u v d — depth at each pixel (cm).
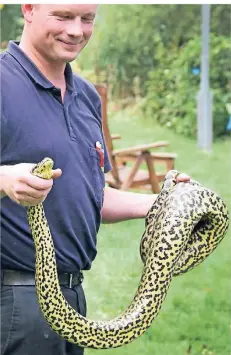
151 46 1770
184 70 1672
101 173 337
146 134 1583
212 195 327
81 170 324
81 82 344
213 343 570
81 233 325
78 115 330
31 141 309
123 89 1788
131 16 1762
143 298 317
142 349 548
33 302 315
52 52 313
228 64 1641
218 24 1694
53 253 287
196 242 332
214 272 715
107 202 354
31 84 314
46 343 318
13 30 1490
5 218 309
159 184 1064
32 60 317
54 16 308
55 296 292
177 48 1747
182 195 324
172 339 572
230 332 586
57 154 314
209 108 1462
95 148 332
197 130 1540
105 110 920
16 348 316
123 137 1536
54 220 316
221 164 1280
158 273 318
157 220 326
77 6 307
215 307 633
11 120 306
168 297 648
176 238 318
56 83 323
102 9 1772
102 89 918
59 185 316
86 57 1766
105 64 1775
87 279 689
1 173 263
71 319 299
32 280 316
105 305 630
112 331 308
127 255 753
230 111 1464
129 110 1741
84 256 328
